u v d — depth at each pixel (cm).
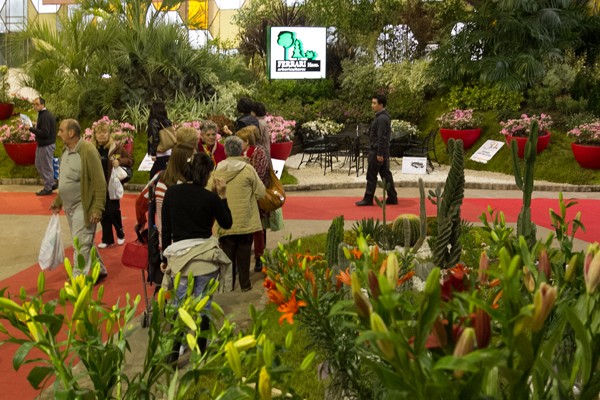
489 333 128
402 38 2216
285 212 1114
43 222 1035
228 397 160
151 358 200
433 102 1789
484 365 127
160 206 545
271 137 1395
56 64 1762
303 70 2008
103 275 726
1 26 2756
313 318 229
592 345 145
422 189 454
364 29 2252
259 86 2017
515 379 130
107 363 190
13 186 1366
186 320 184
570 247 204
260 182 664
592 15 1889
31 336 187
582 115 1523
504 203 1184
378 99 1130
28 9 2814
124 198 1212
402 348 123
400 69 1944
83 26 1738
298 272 256
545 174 1413
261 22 2330
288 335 177
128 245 582
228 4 2791
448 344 135
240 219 654
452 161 443
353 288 138
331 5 2277
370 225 720
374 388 186
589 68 1708
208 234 498
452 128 1609
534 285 161
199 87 1720
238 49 2350
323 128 1638
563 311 146
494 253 262
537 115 1570
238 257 673
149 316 580
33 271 775
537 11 1711
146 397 195
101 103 1628
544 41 1681
